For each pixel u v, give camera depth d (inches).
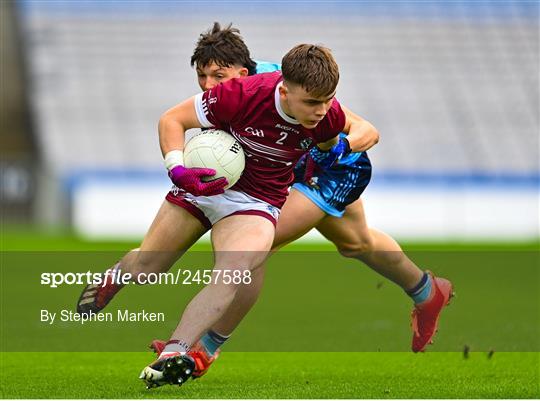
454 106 3700.8
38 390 687.7
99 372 786.8
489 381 740.0
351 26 3961.6
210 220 708.7
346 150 702.5
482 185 3102.9
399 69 3818.9
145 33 3880.4
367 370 814.5
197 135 689.0
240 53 783.1
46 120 3540.8
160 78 3745.1
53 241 2615.7
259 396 656.4
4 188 3314.5
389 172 3287.4
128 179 3046.3
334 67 641.0
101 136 3501.5
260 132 677.9
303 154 705.6
